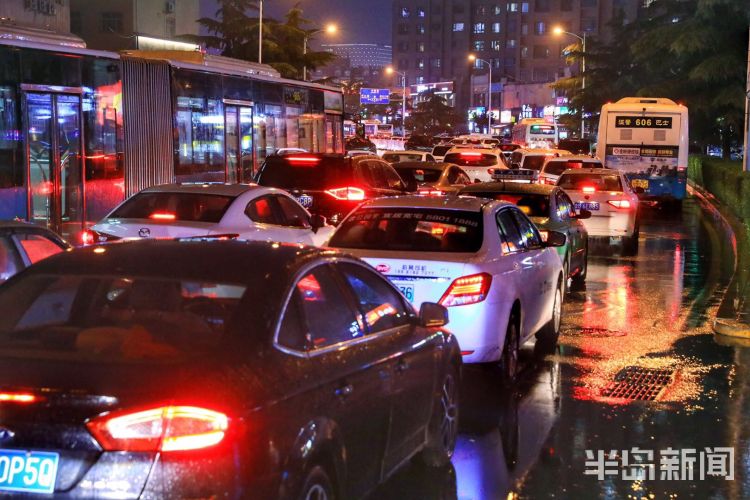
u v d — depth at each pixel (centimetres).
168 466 368
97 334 430
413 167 2092
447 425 667
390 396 535
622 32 6781
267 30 5834
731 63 4331
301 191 1527
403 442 570
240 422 382
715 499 629
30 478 372
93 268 466
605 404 861
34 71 1398
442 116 13475
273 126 2186
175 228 1047
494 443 738
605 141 3322
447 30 17650
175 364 395
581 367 1014
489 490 631
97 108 1549
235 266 462
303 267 482
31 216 1391
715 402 873
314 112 2425
